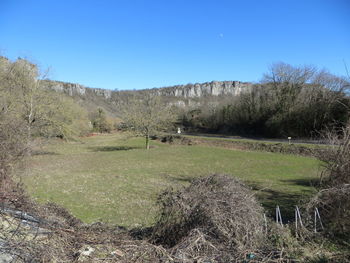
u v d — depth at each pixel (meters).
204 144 38.28
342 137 6.53
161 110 37.94
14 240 4.52
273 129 44.41
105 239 5.00
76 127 35.91
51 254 4.18
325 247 4.91
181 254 4.25
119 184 14.48
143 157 27.12
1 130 8.15
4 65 23.11
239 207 4.88
